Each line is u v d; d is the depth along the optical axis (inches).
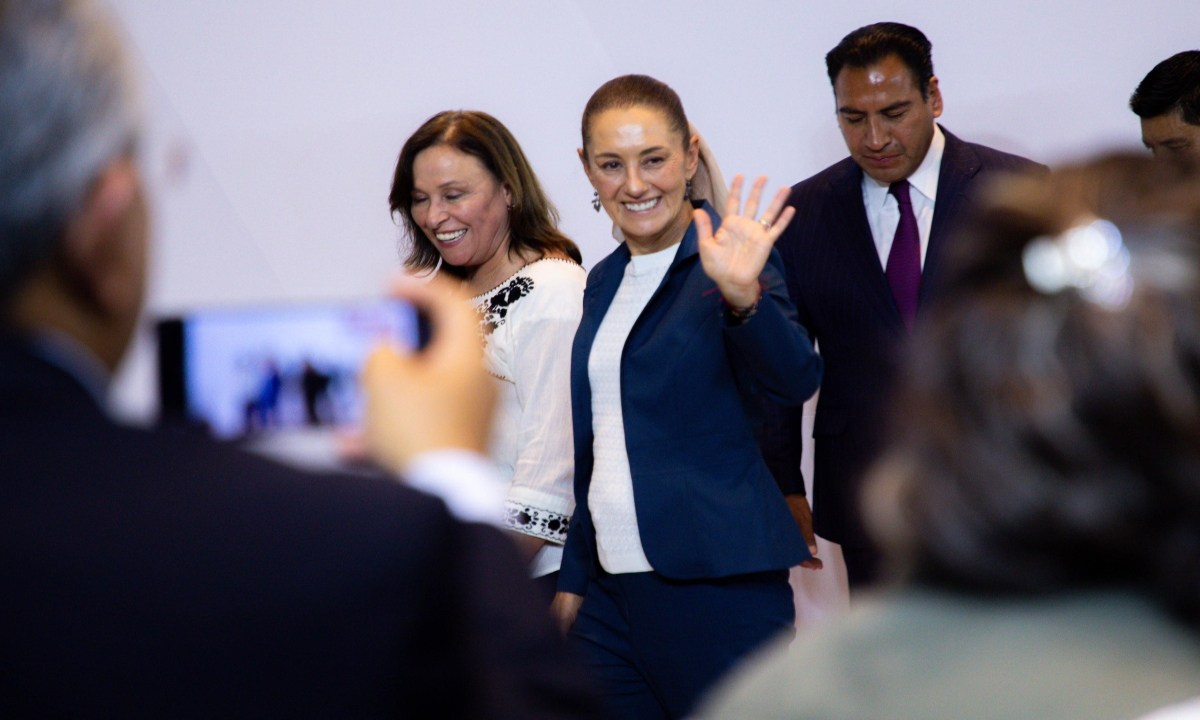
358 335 77.8
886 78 210.2
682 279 187.5
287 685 59.0
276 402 77.3
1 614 58.0
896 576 58.4
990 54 258.1
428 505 62.8
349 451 75.1
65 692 57.7
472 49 286.8
